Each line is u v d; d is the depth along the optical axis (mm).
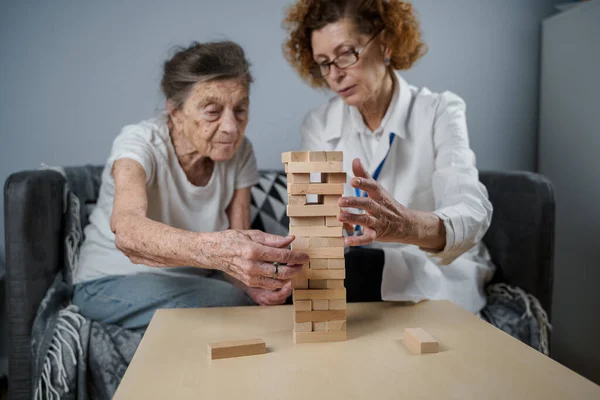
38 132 2207
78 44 2201
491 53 2451
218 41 1522
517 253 1713
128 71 2234
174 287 1458
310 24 1521
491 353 917
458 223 1250
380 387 781
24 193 1525
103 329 1442
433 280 1468
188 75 1420
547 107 2424
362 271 1469
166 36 2248
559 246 2342
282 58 2318
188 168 1567
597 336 2055
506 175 1790
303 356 906
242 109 1500
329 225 967
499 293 1719
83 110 2223
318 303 967
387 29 1521
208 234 1027
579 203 2207
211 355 889
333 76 1540
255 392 767
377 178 1688
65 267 1716
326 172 962
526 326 1597
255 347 916
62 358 1395
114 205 1301
